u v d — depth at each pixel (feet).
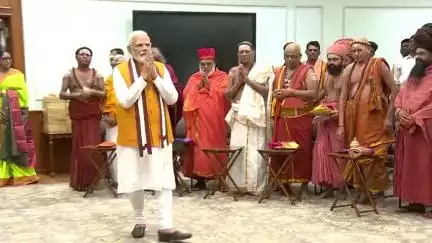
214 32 27.14
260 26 27.89
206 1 27.22
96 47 25.35
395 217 14.71
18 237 12.86
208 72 18.61
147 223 14.10
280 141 17.52
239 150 17.29
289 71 17.61
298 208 15.88
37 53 23.90
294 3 27.99
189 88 18.80
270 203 16.61
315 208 15.88
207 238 12.59
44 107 22.84
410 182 14.99
